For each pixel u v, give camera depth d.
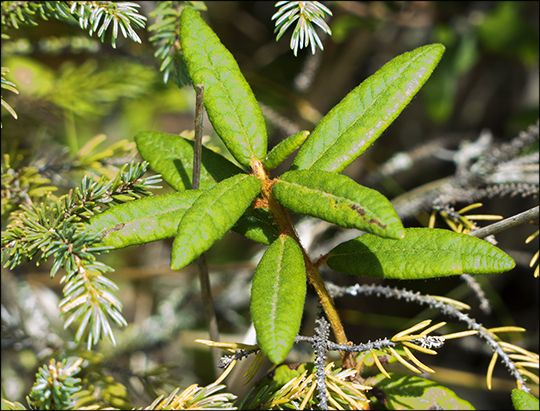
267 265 0.29
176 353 0.57
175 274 0.53
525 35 0.58
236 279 0.58
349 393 0.31
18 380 0.45
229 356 0.30
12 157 0.39
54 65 0.59
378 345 0.30
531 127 0.40
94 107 0.50
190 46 0.31
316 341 0.30
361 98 0.31
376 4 0.59
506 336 0.59
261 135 0.31
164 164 0.32
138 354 0.53
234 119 0.31
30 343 0.41
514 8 0.58
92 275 0.29
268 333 0.28
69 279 0.30
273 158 0.30
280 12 0.32
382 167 0.59
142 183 0.31
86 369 0.37
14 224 0.31
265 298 0.28
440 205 0.35
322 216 0.29
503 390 0.49
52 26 0.56
